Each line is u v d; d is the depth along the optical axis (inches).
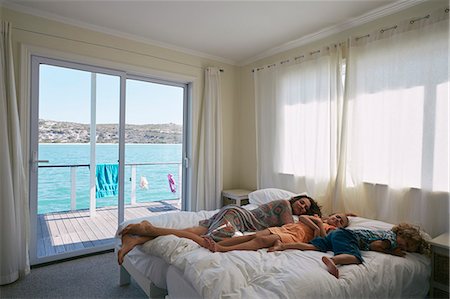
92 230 122.8
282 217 91.0
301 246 70.2
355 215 97.0
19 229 92.7
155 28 114.9
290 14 100.8
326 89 111.3
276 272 55.2
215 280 49.9
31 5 96.8
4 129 88.6
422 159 83.7
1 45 89.8
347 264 61.3
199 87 146.6
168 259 60.7
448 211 79.1
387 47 92.9
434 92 81.4
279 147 133.3
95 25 112.0
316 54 116.2
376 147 96.2
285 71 130.2
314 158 116.0
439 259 70.6
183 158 149.2
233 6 95.6
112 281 91.7
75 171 116.2
